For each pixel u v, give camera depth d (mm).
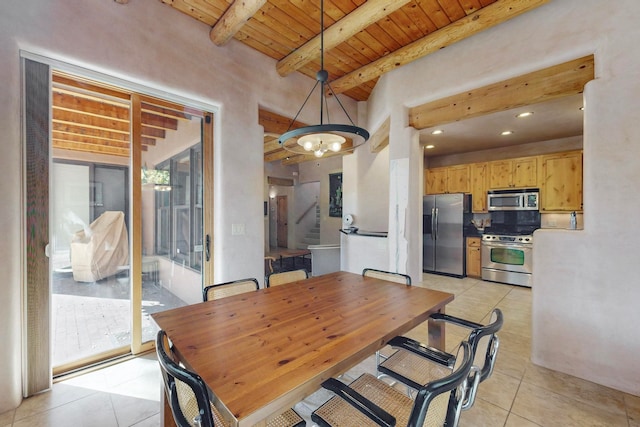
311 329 1372
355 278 2393
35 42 1846
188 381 867
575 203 4254
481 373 1184
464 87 2764
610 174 1920
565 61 2225
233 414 794
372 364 2338
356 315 1551
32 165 1891
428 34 2785
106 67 2127
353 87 3828
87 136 2279
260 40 2938
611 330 1948
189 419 989
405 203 3217
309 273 5938
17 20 1790
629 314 1880
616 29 1918
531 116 3500
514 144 4945
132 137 2381
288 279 2389
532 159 4629
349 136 1691
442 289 4445
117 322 2441
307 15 2547
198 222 2799
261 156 3150
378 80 3820
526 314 3385
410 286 2133
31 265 1893
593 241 2002
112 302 2426
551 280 2199
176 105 2615
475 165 5262
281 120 3475
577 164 4238
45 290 1947
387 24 2645
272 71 3281
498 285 4676
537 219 4895
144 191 2473
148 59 2338
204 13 2545
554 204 4422
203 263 2830
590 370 2039
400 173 3268
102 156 2342
